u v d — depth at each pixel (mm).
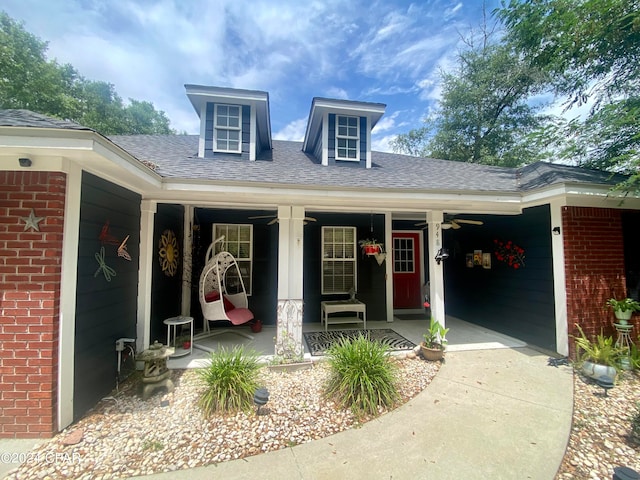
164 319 4953
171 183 3738
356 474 2117
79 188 2721
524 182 5176
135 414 2885
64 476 2090
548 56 5762
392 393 3123
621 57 5629
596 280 4547
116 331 3523
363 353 3273
